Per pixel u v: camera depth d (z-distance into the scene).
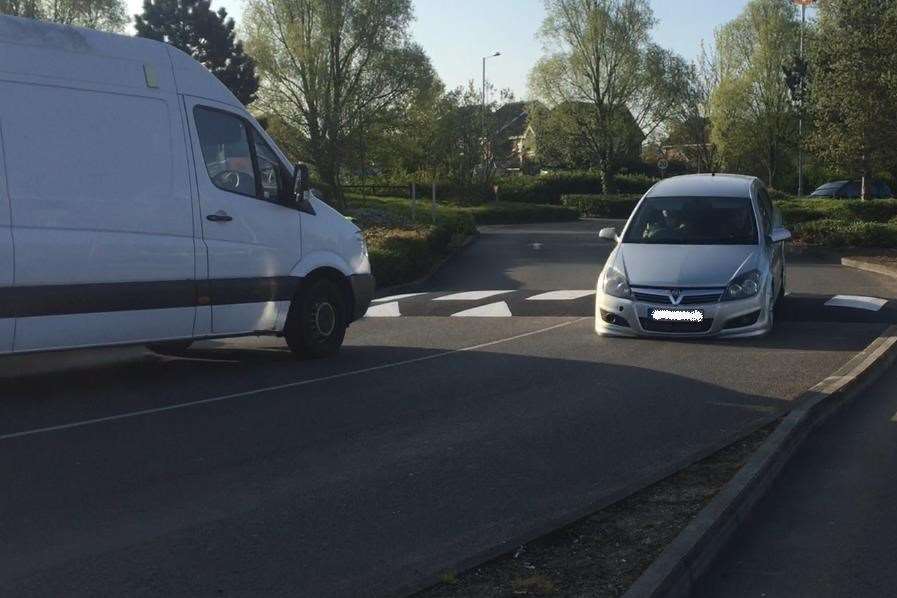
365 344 12.47
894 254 24.09
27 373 10.45
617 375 10.16
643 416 8.35
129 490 6.26
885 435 7.85
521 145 79.62
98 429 7.86
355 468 6.79
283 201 10.75
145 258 9.30
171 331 9.60
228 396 9.17
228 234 10.05
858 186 50.00
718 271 12.12
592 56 63.41
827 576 5.06
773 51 62.25
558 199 67.56
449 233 29.47
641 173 73.81
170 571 4.92
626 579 4.71
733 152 64.25
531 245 31.91
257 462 6.93
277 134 48.97
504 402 8.91
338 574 4.89
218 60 53.09
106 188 9.05
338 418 8.28
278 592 4.66
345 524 5.63
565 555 5.05
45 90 8.73
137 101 9.41
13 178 8.43
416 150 52.53
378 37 48.97
